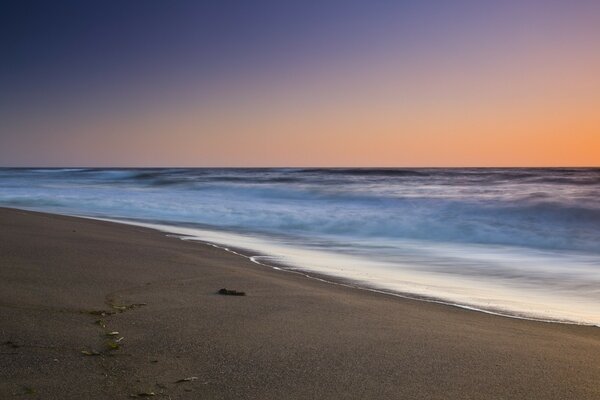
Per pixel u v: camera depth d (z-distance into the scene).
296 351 5.06
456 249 14.63
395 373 4.57
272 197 30.06
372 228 18.47
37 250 10.04
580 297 8.86
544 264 12.23
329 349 5.16
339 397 4.04
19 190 36.59
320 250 14.09
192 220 20.83
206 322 5.95
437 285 9.54
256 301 7.16
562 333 6.37
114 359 4.64
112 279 7.99
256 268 10.27
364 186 36.62
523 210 20.00
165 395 3.97
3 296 6.44
